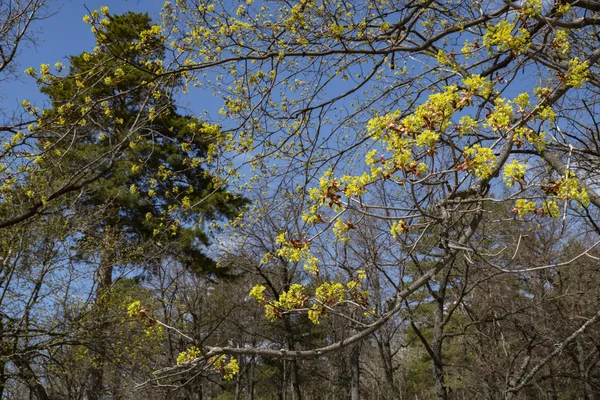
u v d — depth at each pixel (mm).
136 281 15680
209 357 3223
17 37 6676
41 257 11250
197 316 17859
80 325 11172
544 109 2947
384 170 2828
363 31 5316
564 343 8039
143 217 13977
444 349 21094
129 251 13453
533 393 14258
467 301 12234
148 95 5918
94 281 12148
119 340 11766
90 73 5957
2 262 10977
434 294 10523
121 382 13617
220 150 5707
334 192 2936
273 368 25547
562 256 10406
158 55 5777
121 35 9453
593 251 10039
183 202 6656
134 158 11828
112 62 5988
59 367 11234
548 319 10344
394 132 2746
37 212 8148
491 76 5500
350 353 16438
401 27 5289
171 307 15430
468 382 14594
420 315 15398
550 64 4555
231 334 19484
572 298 10312
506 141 3756
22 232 10562
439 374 10234
